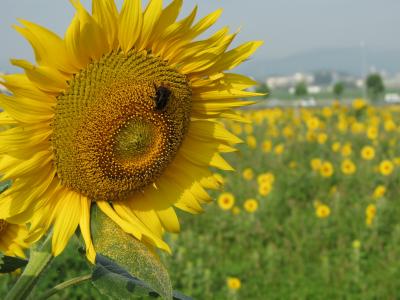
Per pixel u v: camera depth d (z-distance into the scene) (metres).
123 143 0.46
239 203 1.96
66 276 1.18
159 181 0.50
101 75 0.44
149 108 0.46
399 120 3.87
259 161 2.49
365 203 1.91
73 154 0.44
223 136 0.50
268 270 1.44
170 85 0.47
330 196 1.99
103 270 0.44
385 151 2.72
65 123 0.43
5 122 0.42
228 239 1.67
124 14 0.44
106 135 0.45
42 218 0.43
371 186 2.06
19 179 0.43
